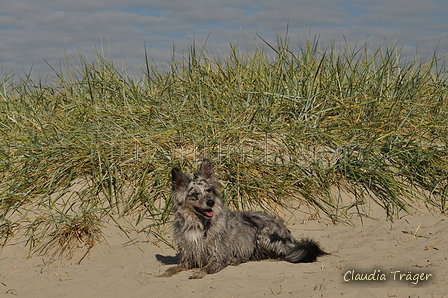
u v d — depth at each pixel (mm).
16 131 7254
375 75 7559
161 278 5691
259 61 7645
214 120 6996
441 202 6660
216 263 5836
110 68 7574
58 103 7602
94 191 6586
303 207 6621
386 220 6465
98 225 6355
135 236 6312
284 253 5996
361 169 6820
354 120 7160
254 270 5711
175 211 5898
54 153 6824
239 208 6570
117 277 5719
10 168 6809
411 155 6906
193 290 5496
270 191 6684
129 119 7086
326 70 7586
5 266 6004
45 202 6562
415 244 5984
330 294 5297
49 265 6016
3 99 7742
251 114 7094
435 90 7500
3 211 6531
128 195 6602
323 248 6082
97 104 7309
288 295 5328
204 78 7453
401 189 6715
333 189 6746
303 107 7145
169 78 7500
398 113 7008
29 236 6309
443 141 7117
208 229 5840
